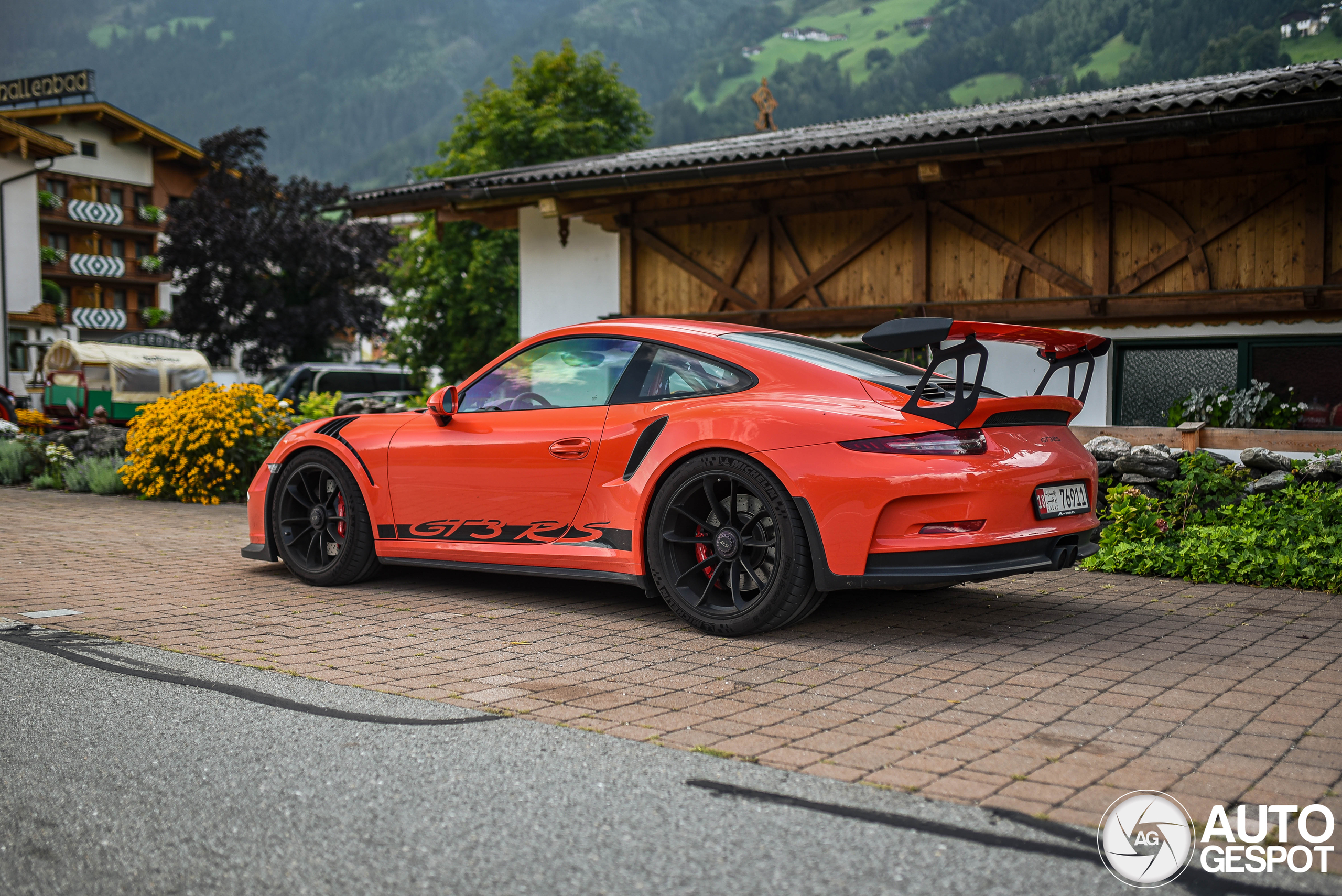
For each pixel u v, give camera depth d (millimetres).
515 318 28031
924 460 3859
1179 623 4500
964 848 2232
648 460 4402
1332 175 8109
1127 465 6535
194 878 2168
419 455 5152
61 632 4391
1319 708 3221
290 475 5648
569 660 3889
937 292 9930
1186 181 8711
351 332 41250
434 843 2303
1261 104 7480
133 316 53625
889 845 2250
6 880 2174
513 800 2535
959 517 3850
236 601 5113
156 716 3236
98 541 7430
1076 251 9234
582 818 2418
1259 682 3537
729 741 2938
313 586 5535
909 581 3871
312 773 2734
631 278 11570
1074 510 4242
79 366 23594
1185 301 8688
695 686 3516
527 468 4762
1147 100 8109
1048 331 4137
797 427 4047
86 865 2236
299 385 28859
